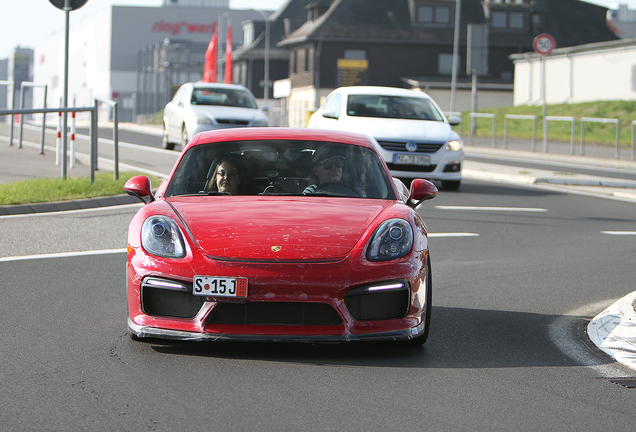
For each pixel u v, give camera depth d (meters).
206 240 13.30
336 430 10.12
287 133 17.27
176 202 14.95
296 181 15.84
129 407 10.84
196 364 12.95
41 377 12.12
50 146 56.59
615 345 14.52
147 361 13.05
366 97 42.72
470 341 14.96
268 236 13.35
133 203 33.72
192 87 57.38
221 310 13.09
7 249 23.39
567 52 129.38
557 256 24.95
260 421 10.39
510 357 13.91
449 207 36.03
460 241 27.42
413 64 173.50
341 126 40.66
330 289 12.88
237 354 13.59
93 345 13.95
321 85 171.12
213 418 10.47
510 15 175.38
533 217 33.78
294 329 13.00
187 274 12.96
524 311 17.72
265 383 12.05
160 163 48.47
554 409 11.19
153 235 13.53
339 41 170.50
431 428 10.29
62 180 35.59
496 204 37.62
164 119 60.19
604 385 12.39
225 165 16.03
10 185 34.12
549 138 97.62
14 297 17.61
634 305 17.06
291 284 12.80
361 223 13.91
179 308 13.27
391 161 39.75
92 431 9.92
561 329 16.12
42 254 22.86
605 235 29.50
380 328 13.21
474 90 100.94
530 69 139.88
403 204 15.18
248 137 17.02
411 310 13.48
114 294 18.11
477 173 52.94
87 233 26.45
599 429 10.42
